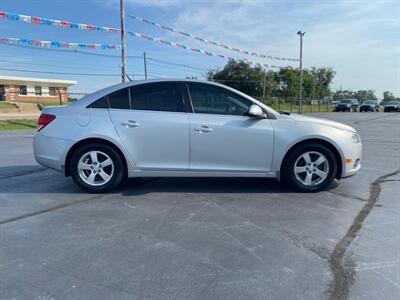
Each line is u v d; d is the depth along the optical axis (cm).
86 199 453
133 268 272
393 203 433
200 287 246
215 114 467
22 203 437
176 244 316
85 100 481
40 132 479
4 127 1711
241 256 292
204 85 473
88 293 238
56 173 611
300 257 290
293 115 488
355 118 2416
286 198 455
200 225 362
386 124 1838
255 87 5516
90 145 470
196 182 536
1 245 314
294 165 472
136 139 463
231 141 461
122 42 1478
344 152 471
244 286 247
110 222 371
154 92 475
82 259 287
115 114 469
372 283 250
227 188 503
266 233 341
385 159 753
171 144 463
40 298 232
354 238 328
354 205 426
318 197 459
